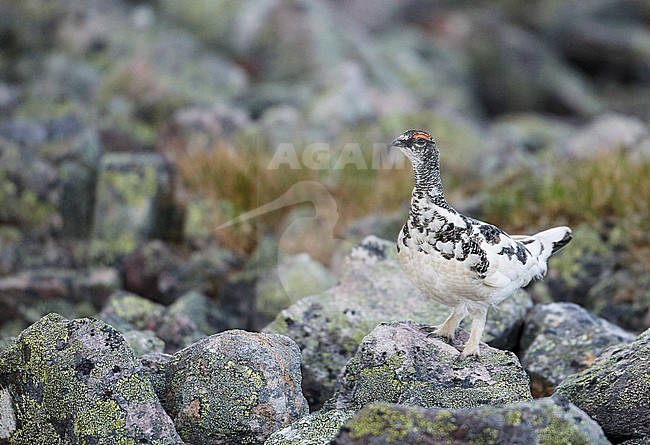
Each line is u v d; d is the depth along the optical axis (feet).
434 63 90.17
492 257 21.11
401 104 67.31
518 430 18.15
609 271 36.24
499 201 42.06
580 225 38.68
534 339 28.66
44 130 48.06
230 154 46.29
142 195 41.73
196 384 21.68
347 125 59.00
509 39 96.07
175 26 82.33
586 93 95.45
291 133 55.57
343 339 27.14
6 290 35.88
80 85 67.51
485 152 56.18
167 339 30.30
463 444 18.16
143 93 63.31
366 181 47.78
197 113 56.03
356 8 105.19
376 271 29.37
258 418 21.42
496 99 93.40
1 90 62.44
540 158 54.90
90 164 44.34
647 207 38.47
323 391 26.84
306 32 77.97
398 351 22.97
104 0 81.76
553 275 36.55
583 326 27.91
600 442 18.45
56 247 41.93
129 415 20.24
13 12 77.46
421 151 20.93
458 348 23.44
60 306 36.11
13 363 21.62
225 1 81.87
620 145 47.73
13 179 42.86
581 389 22.81
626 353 23.22
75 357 20.90
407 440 18.21
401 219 40.98
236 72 69.97
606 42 104.47
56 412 20.68
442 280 21.53
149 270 38.55
